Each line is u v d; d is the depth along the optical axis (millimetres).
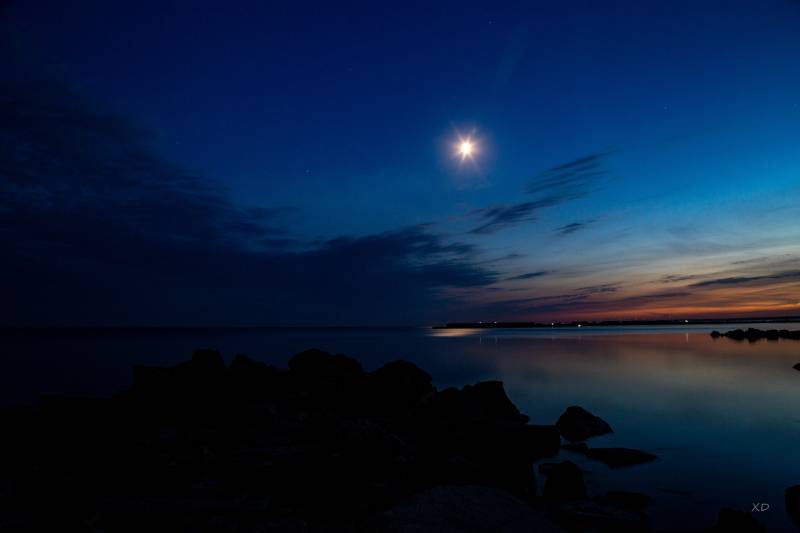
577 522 8156
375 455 10609
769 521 8961
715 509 9500
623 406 20875
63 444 11922
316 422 14227
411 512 5328
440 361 46469
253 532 5992
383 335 163125
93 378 35344
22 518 7184
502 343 82250
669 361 40438
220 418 15297
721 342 68500
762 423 17141
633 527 8055
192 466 10367
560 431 16156
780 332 84438
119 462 10477
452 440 13500
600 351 55125
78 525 6898
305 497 8711
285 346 80812
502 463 11938
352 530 5410
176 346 79375
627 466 12344
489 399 19250
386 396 18875
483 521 5188
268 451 11531
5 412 14227
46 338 119625
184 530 7066
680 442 14773
